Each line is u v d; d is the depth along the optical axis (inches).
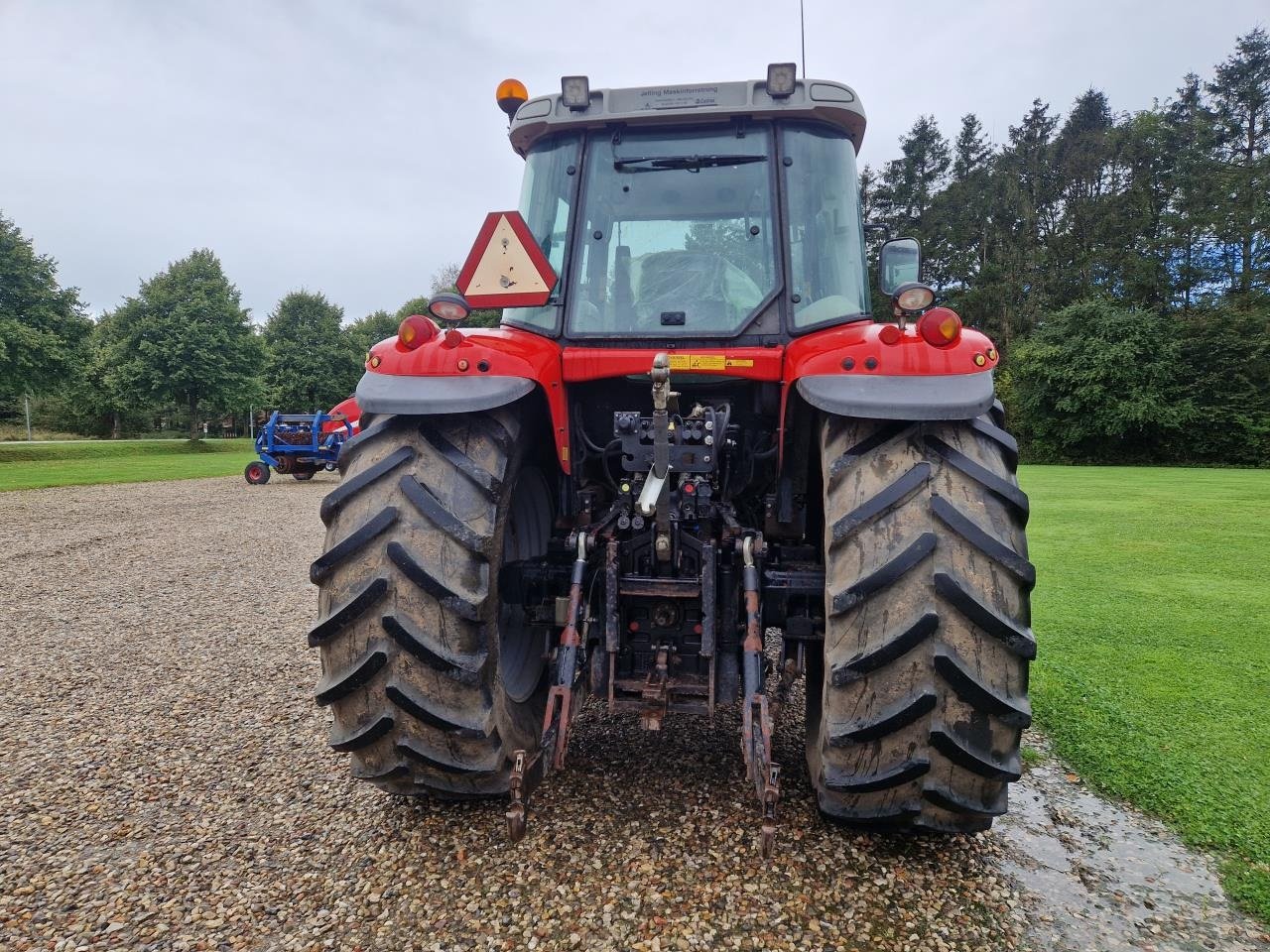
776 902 82.5
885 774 81.1
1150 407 1424.7
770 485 121.2
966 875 89.2
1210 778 115.6
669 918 79.7
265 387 1963.6
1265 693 151.6
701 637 98.0
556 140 120.0
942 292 1943.9
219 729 138.4
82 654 187.9
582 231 115.7
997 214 1907.0
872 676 79.3
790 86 110.7
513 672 109.8
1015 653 78.0
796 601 104.0
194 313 1782.7
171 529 420.2
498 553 90.0
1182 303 1692.9
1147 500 551.8
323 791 111.7
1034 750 127.6
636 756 119.3
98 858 95.0
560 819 99.5
